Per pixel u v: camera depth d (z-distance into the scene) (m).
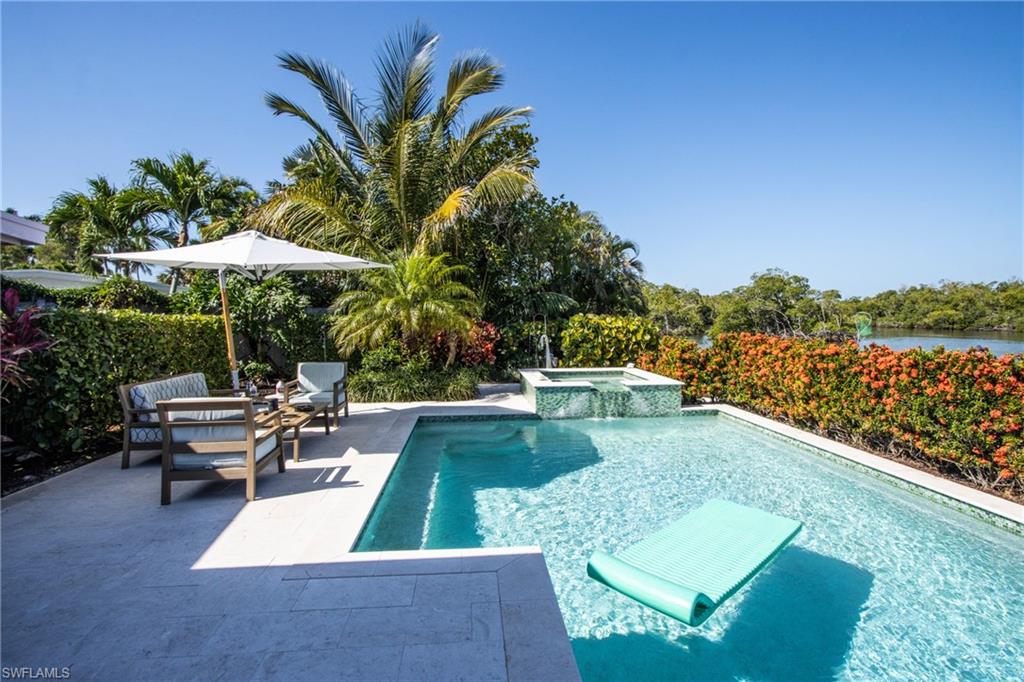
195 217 14.91
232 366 6.03
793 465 5.70
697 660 2.47
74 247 21.22
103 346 5.45
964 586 3.16
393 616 2.28
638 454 6.15
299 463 4.99
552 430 7.35
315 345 11.04
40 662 1.97
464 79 11.55
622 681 2.32
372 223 11.47
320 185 10.88
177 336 6.96
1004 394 4.14
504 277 13.76
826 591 3.10
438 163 11.71
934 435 4.73
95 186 14.97
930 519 4.19
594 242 19.19
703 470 5.50
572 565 3.40
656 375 9.33
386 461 5.07
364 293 9.44
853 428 5.85
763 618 2.82
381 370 9.34
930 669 2.40
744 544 2.93
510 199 10.98
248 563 2.84
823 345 6.38
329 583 2.60
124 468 4.80
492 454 6.13
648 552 2.83
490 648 2.04
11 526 3.40
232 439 3.91
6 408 4.46
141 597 2.48
